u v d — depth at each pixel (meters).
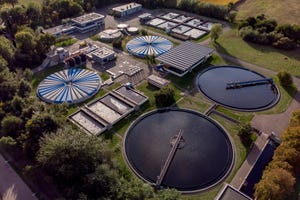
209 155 62.84
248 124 66.12
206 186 56.06
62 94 80.56
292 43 103.38
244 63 96.44
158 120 72.69
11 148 60.44
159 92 76.88
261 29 111.06
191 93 82.31
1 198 53.97
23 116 65.12
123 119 72.81
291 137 56.91
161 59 91.75
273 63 95.69
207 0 151.88
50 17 127.69
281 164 52.22
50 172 54.50
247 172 58.56
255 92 82.94
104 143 57.81
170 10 142.75
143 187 48.16
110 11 138.88
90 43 110.56
